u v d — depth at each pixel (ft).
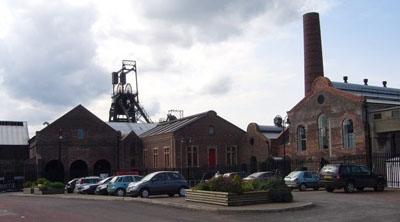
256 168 204.64
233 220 59.93
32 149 233.76
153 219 62.49
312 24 202.59
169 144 210.79
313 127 175.52
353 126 158.81
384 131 151.12
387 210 66.18
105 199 103.04
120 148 233.76
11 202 104.83
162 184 102.89
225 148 218.38
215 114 218.79
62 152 220.84
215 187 78.95
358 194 96.43
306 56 202.90
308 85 200.23
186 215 66.80
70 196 122.83
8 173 224.33
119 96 296.51
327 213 64.59
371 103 159.12
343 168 103.60
